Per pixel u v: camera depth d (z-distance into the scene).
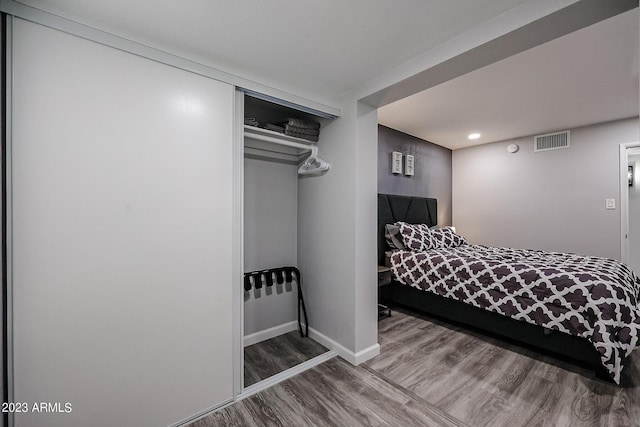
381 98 2.10
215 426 1.55
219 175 1.70
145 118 1.46
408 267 3.12
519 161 4.32
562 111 3.22
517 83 2.54
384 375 2.00
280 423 1.56
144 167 1.45
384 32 1.46
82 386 1.30
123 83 1.40
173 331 1.54
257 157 2.53
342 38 1.51
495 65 2.22
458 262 2.74
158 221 1.50
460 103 3.00
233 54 1.65
